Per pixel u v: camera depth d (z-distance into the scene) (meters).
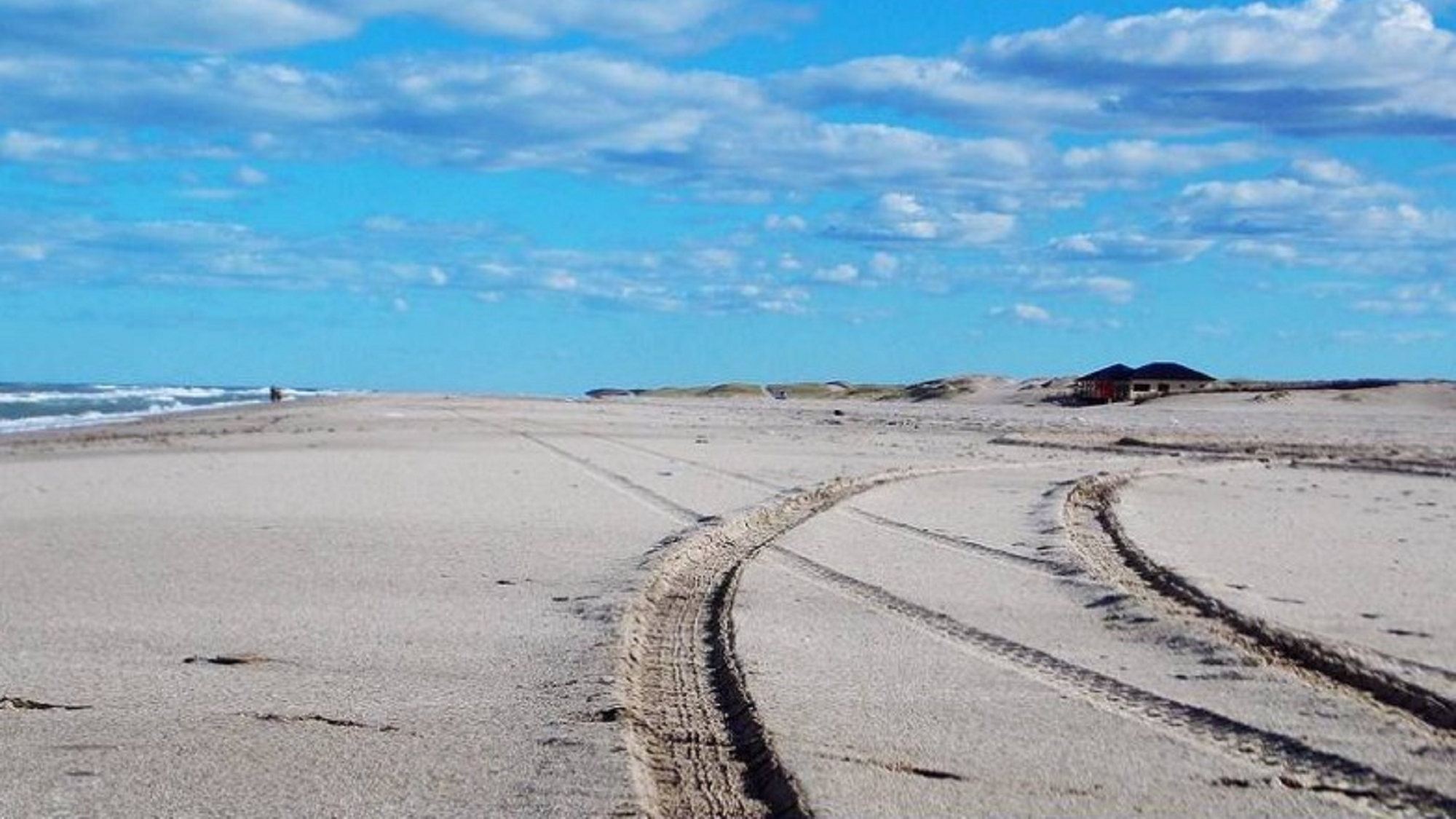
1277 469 33.47
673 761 8.57
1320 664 11.29
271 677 10.50
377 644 11.77
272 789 7.70
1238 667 11.02
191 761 8.20
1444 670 10.94
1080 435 48.25
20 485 25.23
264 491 24.41
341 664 10.98
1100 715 9.57
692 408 78.06
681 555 16.81
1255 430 54.09
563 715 9.35
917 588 14.88
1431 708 9.86
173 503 22.33
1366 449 41.09
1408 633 12.53
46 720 9.11
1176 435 48.81
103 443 38.06
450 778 7.92
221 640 11.87
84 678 10.35
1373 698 10.27
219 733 8.83
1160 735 9.06
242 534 18.70
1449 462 35.97
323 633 12.19
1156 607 13.69
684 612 13.68
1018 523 20.89
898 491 25.89
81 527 19.31
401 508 21.91
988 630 12.62
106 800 7.46
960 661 11.29
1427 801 7.83
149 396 119.75
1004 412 78.50
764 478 28.25
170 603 13.59
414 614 13.14
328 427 45.75
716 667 11.19
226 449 34.91
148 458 31.53
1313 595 14.56
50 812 7.26
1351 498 26.08
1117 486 27.56
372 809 7.39
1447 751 8.77
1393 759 8.58
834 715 9.48
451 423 48.88
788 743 8.72
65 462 30.41
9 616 12.81
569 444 38.94
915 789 7.86
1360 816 7.54
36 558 16.44
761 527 20.39
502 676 10.57
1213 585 14.94
